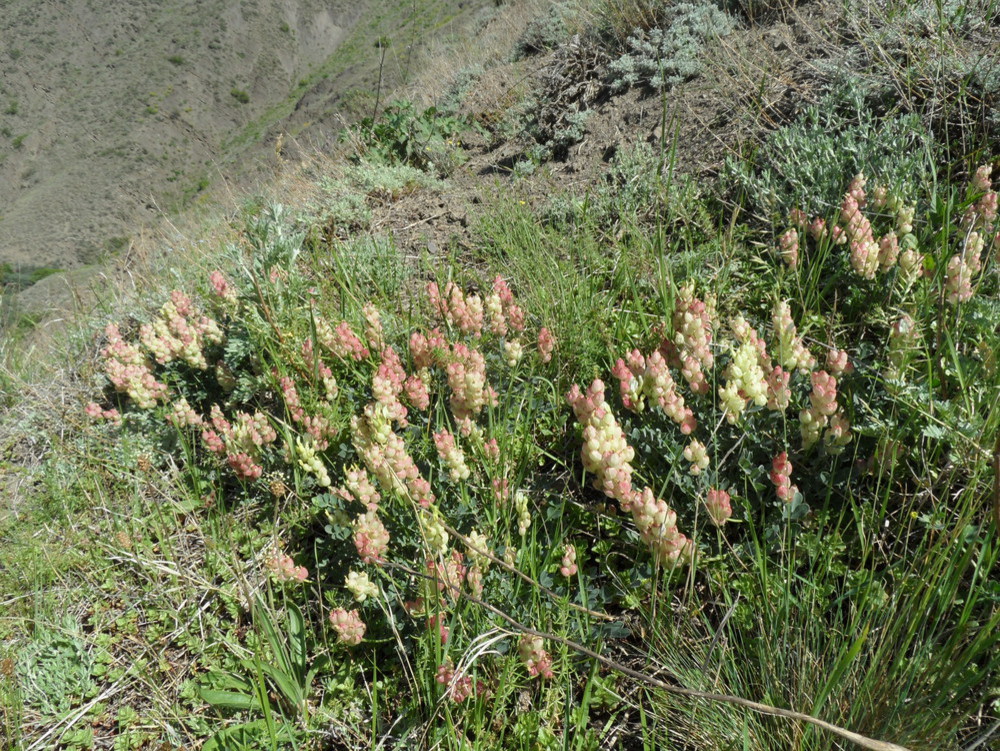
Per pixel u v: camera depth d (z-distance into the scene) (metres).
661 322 3.28
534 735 2.21
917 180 3.53
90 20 90.06
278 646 2.51
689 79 5.52
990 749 1.79
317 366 3.55
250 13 94.25
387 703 2.49
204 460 3.79
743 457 2.51
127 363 4.10
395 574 2.73
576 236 4.27
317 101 50.88
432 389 3.50
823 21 4.77
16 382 4.98
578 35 7.12
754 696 2.03
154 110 81.00
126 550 3.32
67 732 2.76
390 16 82.00
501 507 2.66
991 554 2.05
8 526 3.78
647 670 2.30
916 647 1.89
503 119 6.98
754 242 3.80
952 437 2.21
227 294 4.29
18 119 80.19
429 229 5.53
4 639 3.18
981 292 2.89
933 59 3.94
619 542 2.65
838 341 3.13
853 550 2.35
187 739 2.63
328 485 2.84
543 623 2.26
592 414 2.22
